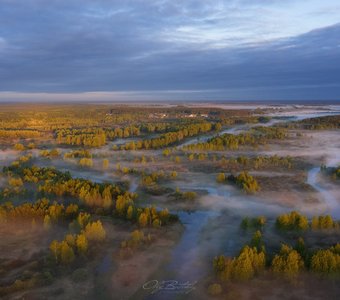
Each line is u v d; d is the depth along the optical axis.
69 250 53.28
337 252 52.91
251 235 64.19
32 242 60.22
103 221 68.19
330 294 46.00
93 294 46.62
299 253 52.88
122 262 54.00
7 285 47.94
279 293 46.12
